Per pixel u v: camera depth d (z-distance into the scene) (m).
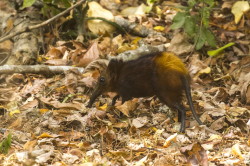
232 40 15.14
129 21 15.66
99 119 10.70
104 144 9.84
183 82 10.48
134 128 10.35
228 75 13.05
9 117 10.98
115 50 14.12
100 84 11.23
